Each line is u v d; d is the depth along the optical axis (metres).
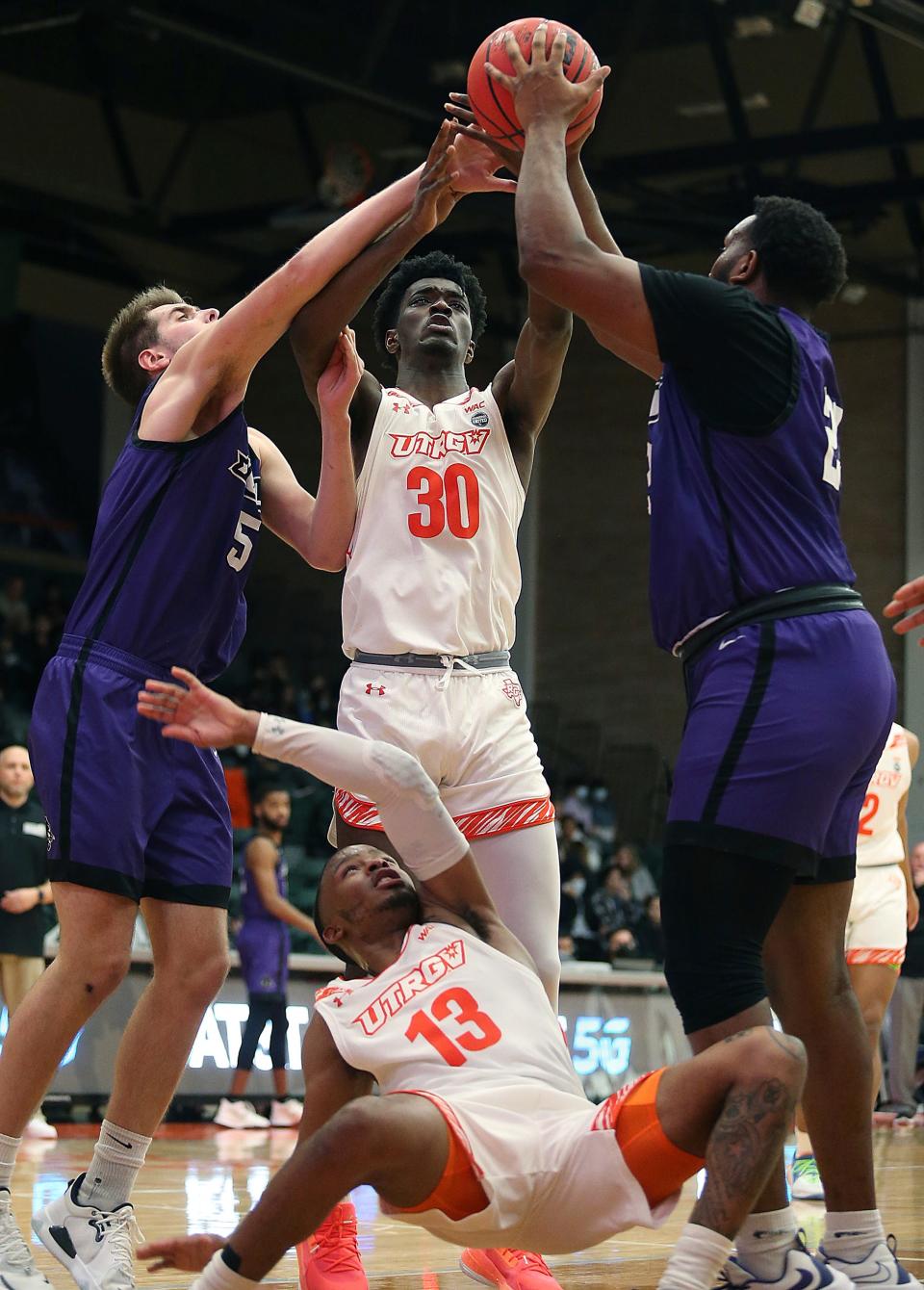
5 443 18.83
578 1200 2.49
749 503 2.79
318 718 18.22
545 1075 2.61
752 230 3.04
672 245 15.81
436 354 3.77
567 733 19.20
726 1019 2.65
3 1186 3.11
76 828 3.13
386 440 3.63
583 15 14.00
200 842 3.30
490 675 3.56
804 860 2.72
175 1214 4.80
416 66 13.93
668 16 15.24
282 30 13.28
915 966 10.71
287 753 2.72
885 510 17.98
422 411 3.67
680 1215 5.05
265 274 18.98
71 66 17.73
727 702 2.73
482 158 3.43
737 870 2.68
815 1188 5.56
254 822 14.02
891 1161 7.30
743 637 2.75
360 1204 5.17
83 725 3.18
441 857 2.82
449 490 3.58
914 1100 11.03
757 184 15.45
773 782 2.68
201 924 3.26
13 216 18.45
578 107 3.00
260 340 3.32
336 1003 2.79
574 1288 3.37
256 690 18.08
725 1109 2.37
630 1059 10.33
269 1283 3.45
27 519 18.95
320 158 17.47
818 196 16.05
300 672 19.92
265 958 9.44
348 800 3.45
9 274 17.61
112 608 3.27
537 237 2.85
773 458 2.80
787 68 16.19
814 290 3.02
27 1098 3.11
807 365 2.87
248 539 3.43
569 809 17.03
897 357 18.11
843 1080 2.88
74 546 19.34
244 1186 5.72
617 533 19.30
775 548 2.78
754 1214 2.62
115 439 19.70
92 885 3.12
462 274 3.96
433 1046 2.62
